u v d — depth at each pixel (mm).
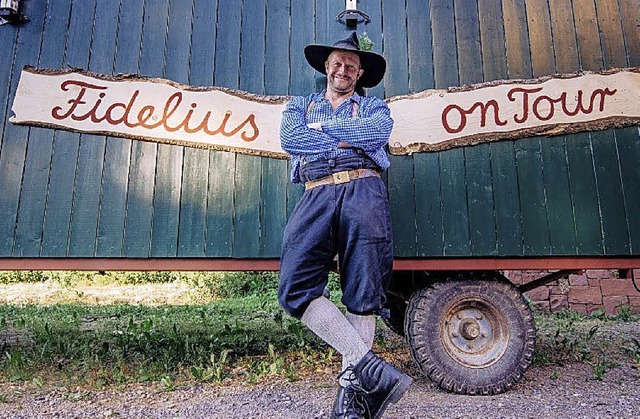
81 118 3629
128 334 4395
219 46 3795
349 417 1972
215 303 9297
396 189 3576
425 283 3449
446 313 3236
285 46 3807
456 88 3707
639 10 3875
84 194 3549
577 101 3688
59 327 5344
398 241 3506
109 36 3777
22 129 3617
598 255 3494
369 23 3838
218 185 3598
